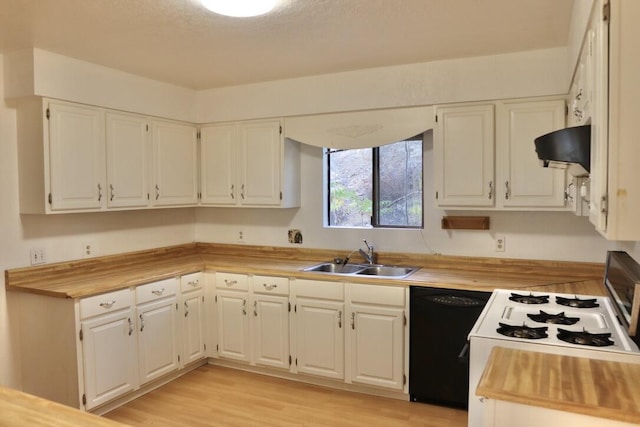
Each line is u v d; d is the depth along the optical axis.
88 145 3.25
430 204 3.61
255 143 3.96
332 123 3.68
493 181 3.17
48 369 2.95
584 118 1.92
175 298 3.56
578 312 2.30
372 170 3.89
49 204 3.02
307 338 3.48
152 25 2.54
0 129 3.00
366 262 3.79
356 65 3.41
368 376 3.28
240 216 4.37
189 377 3.66
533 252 3.30
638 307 1.79
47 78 2.99
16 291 3.02
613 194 1.35
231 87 4.04
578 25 2.10
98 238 3.62
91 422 1.23
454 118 3.27
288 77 3.74
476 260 3.46
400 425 2.88
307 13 2.40
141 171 3.66
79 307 2.85
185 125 4.09
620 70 1.32
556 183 3.00
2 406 1.33
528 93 3.06
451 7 2.34
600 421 1.26
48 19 2.44
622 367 1.54
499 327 2.06
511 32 2.71
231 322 3.78
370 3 2.28
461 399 3.01
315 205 4.04
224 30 2.63
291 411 3.08
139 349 3.25
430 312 3.06
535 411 1.33
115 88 3.45
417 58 3.24
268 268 3.63
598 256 3.13
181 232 4.42
